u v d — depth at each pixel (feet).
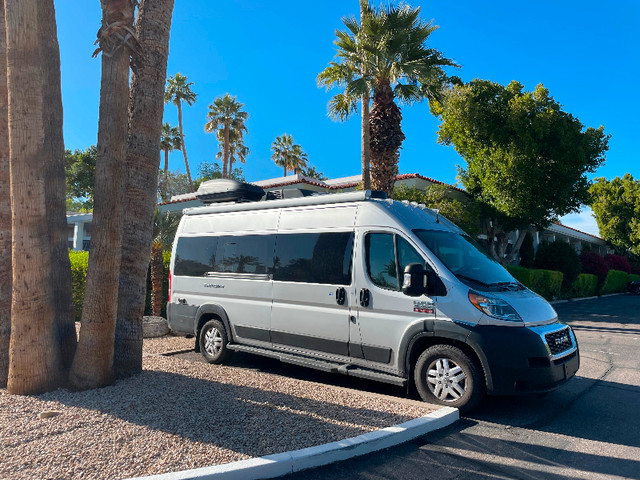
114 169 16.69
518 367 15.70
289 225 22.56
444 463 12.75
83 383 16.88
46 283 16.79
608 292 111.96
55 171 18.37
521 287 19.16
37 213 16.49
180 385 17.94
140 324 19.69
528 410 17.79
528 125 65.31
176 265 27.53
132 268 19.36
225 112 130.62
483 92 67.92
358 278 19.31
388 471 12.16
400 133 46.24
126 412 14.70
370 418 15.10
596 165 71.36
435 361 17.25
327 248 20.75
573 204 72.43
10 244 18.37
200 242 26.61
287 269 21.97
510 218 71.77
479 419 16.57
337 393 17.94
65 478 10.63
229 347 23.80
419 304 17.48
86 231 105.50
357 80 46.26
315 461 12.19
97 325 16.88
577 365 17.87
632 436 15.21
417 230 18.74
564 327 17.89
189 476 10.65
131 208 19.42
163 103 20.48
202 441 12.73
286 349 21.86
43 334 16.67
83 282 38.68
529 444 14.33
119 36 16.48
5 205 18.35
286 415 15.02
